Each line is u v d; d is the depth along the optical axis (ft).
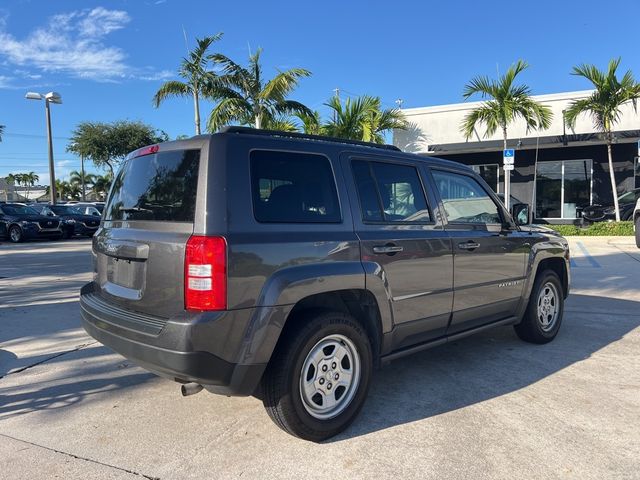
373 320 12.25
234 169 10.19
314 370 10.93
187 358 9.33
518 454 10.48
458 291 14.28
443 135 70.85
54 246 60.54
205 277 9.45
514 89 55.57
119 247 11.32
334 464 10.14
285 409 10.46
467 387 14.10
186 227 9.87
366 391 11.80
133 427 11.80
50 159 87.15
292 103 59.41
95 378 14.94
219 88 57.88
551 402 13.04
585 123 64.03
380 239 12.16
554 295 18.45
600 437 11.18
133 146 126.72
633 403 12.96
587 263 37.01
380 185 12.85
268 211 10.47
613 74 51.98
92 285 13.60
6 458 10.44
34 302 25.44
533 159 69.05
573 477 9.66
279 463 10.18
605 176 65.82
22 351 17.49
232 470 9.95
